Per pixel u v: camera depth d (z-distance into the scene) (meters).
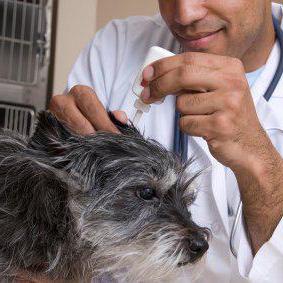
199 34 0.66
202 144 0.71
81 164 0.59
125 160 0.59
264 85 0.75
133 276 0.60
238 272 0.63
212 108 0.55
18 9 1.30
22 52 1.31
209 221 0.69
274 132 0.72
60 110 0.65
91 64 0.83
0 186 0.56
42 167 0.57
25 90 1.32
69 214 0.57
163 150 0.62
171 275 0.61
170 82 0.54
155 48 0.60
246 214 0.62
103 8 1.40
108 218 0.58
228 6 0.64
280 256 0.60
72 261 0.58
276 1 1.22
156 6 1.41
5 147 0.60
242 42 0.68
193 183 0.64
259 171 0.58
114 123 0.64
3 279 0.56
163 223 0.59
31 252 0.56
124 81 0.79
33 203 0.55
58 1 1.33
